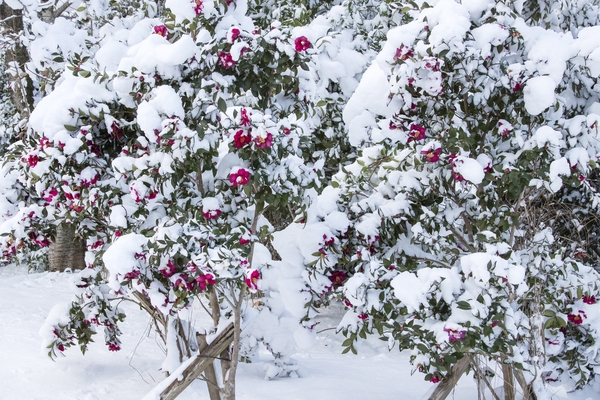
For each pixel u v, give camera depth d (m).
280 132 2.55
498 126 2.92
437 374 3.10
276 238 3.35
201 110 2.66
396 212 3.01
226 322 3.03
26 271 10.48
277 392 4.05
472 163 2.72
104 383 3.93
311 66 2.85
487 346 2.64
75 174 2.64
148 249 2.43
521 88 2.85
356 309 2.95
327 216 3.25
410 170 3.01
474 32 2.82
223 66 2.68
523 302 3.08
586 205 4.63
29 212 2.94
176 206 2.58
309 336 3.37
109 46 3.03
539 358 2.98
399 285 2.70
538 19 3.50
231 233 2.50
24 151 2.86
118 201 2.65
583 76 3.11
